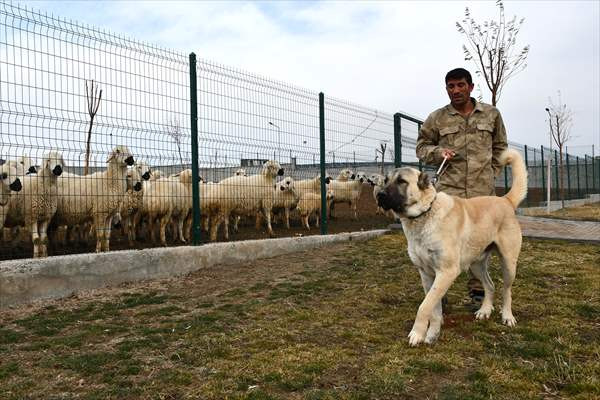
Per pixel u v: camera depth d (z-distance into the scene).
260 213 12.68
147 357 3.89
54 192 7.68
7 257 8.03
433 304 4.12
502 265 4.80
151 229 10.43
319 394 3.14
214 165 8.42
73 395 3.21
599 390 3.13
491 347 4.08
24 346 4.21
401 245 9.95
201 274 7.38
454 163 5.46
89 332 4.59
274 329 4.61
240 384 3.33
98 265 6.43
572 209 23.64
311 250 9.59
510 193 5.01
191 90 7.98
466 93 5.38
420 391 3.23
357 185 17.16
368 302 5.66
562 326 4.59
